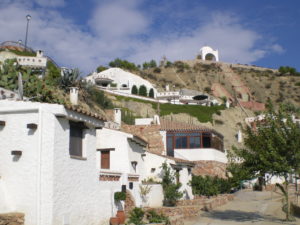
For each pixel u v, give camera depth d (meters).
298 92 111.75
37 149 10.73
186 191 26.22
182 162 25.66
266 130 16.97
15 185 10.73
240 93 111.31
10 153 11.00
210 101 76.75
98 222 13.19
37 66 36.41
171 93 74.12
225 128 63.72
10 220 10.10
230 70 128.88
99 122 13.67
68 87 36.56
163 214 16.62
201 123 63.19
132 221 14.40
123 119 40.91
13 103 11.34
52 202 10.50
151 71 123.62
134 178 18.09
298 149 15.87
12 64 21.20
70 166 11.67
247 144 17.77
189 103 76.50
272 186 36.94
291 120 16.89
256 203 26.23
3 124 11.22
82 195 12.28
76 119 11.97
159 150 32.84
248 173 16.88
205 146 37.03
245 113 73.19
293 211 21.06
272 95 111.62
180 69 125.56
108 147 18.80
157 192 21.12
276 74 127.94
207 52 141.50
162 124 38.31
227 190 31.33
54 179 10.70
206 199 24.52
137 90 75.06
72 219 11.49
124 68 114.62
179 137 37.28
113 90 69.38
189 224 16.47
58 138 11.13
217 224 16.56
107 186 14.47
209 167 36.16
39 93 19.81
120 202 15.31
